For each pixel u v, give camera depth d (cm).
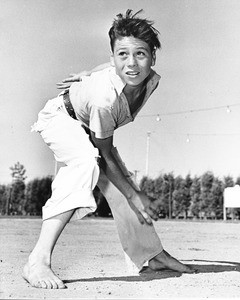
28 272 220
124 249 255
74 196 219
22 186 2144
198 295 205
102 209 1611
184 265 260
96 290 212
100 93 222
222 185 1825
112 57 230
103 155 242
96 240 490
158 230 732
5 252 357
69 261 307
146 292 209
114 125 233
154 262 261
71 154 227
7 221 975
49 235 221
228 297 202
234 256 349
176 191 1912
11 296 197
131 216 253
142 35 219
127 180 251
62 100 239
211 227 854
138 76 221
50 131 235
